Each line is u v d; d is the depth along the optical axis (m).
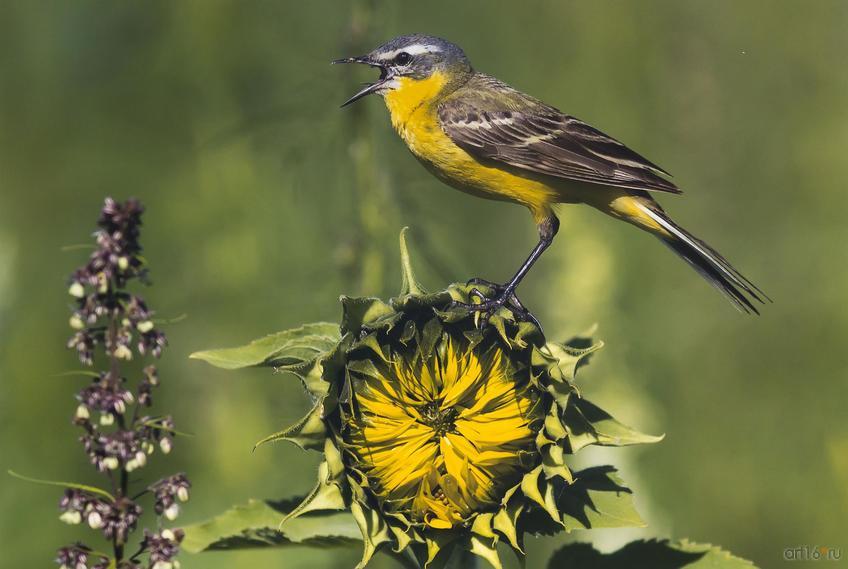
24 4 13.39
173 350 12.16
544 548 11.00
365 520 5.74
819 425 13.56
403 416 5.91
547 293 12.19
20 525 11.72
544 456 5.72
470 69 10.84
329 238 11.82
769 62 14.75
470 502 5.85
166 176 13.03
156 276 12.48
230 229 12.32
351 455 5.84
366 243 11.10
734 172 14.73
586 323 11.86
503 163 10.23
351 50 11.34
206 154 12.66
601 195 10.30
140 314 5.12
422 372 5.94
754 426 13.43
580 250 12.15
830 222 14.73
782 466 13.29
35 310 12.66
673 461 12.24
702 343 13.35
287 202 12.16
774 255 14.75
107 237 5.10
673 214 14.77
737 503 13.04
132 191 13.03
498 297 10.16
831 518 13.12
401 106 10.64
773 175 14.81
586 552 6.18
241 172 12.49
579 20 13.73
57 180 13.23
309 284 11.43
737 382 13.52
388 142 11.55
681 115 14.28
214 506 11.55
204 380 12.06
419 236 11.23
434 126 10.40
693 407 13.10
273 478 11.68
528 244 12.95
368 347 5.88
